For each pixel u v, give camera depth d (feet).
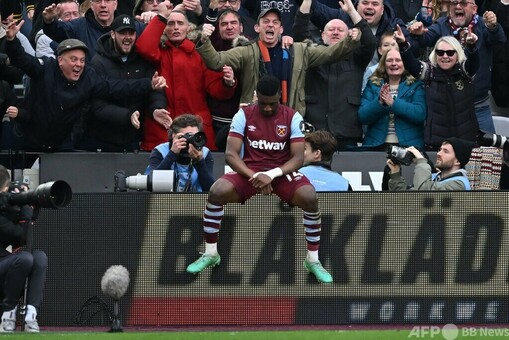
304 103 131.54
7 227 95.66
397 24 139.95
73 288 102.53
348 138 133.18
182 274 101.96
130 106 128.77
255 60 129.90
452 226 102.17
